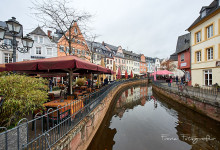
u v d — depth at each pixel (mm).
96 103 6332
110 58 37344
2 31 4762
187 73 16156
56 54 21000
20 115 2754
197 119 8148
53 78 19859
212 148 5082
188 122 7809
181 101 10789
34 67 3863
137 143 5621
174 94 12258
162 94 16219
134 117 9211
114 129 7133
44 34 20125
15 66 4027
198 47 13484
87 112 4891
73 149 3377
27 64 3932
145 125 7680
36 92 2848
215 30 11172
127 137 6176
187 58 15914
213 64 11375
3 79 2486
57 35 26109
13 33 5105
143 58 58375
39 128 3609
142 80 41094
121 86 25234
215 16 11148
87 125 4613
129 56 50562
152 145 5441
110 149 5148
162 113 10094
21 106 2494
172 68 33750
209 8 12445
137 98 16328
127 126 7559
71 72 5742
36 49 19500
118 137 6172
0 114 2539
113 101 14125
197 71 13664
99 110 6676
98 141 5785
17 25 5074
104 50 36375
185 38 18250
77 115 3986
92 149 5055
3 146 1967
